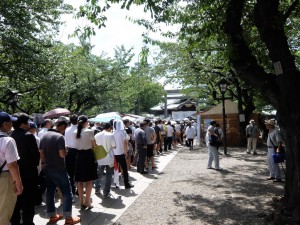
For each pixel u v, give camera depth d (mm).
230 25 7016
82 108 28375
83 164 6887
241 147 22047
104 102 27906
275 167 9945
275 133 9852
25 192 5410
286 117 6207
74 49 21453
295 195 5996
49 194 6152
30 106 21453
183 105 46219
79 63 24750
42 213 6852
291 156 6410
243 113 22609
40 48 15281
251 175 11133
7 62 13867
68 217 5992
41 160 5996
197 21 7941
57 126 6281
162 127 19594
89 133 6898
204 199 7949
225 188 9141
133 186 9438
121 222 6203
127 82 30906
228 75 21500
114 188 9359
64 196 6008
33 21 14969
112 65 29516
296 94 6055
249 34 8906
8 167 4367
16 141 5383
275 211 6262
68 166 8062
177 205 7426
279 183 9641
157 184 9922
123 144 9203
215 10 7430
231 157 16422
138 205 7449
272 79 6719
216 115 24562
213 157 12797
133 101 48062
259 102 24875
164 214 6719
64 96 22828
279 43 6289
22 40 14023
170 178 10938
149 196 8328
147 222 6199
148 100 55812
